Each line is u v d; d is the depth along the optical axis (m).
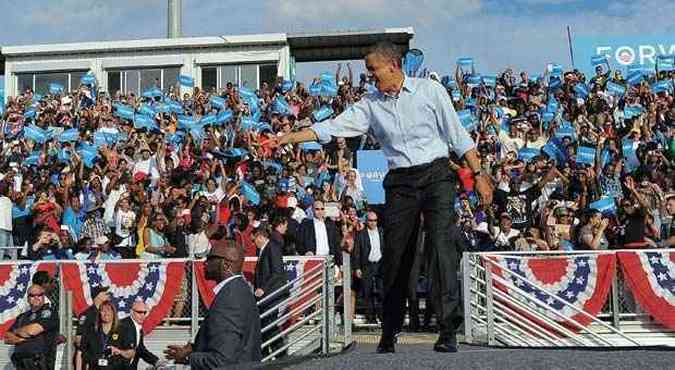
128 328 14.88
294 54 40.38
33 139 29.58
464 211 19.22
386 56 6.96
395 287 7.05
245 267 15.95
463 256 15.89
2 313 16.44
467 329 15.74
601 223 17.73
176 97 34.59
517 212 19.59
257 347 8.70
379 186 22.14
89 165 26.09
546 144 24.83
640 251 15.74
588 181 21.86
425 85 6.97
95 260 16.44
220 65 38.69
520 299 15.59
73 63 39.31
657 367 4.31
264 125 28.22
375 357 5.20
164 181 23.59
